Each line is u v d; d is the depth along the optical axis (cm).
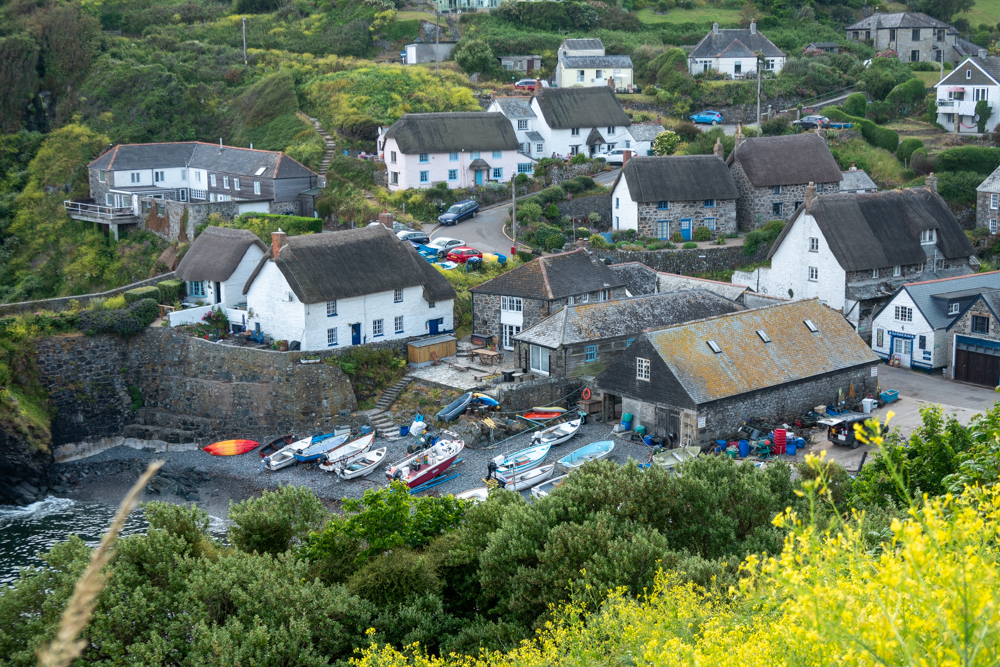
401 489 3462
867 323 6706
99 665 2548
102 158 9525
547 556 3002
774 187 8594
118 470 6025
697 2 14938
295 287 6112
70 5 12362
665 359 5197
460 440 5472
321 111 10744
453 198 9050
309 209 8844
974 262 7431
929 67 12638
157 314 6619
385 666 2514
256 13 13775
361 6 13325
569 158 9906
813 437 5225
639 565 2881
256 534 3481
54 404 6266
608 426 5569
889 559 1083
